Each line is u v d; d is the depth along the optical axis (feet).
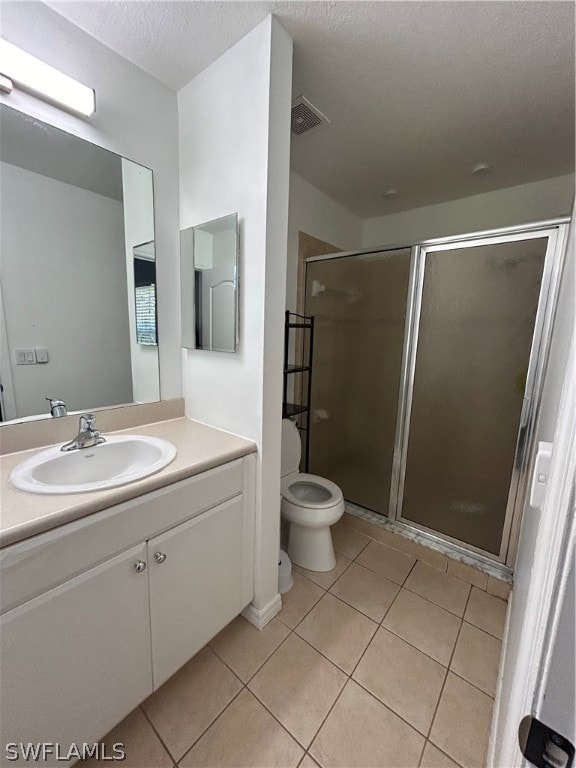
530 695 1.10
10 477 3.07
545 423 3.31
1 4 3.22
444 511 6.13
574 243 3.23
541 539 1.42
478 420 5.65
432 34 3.60
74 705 2.78
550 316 4.81
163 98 4.62
